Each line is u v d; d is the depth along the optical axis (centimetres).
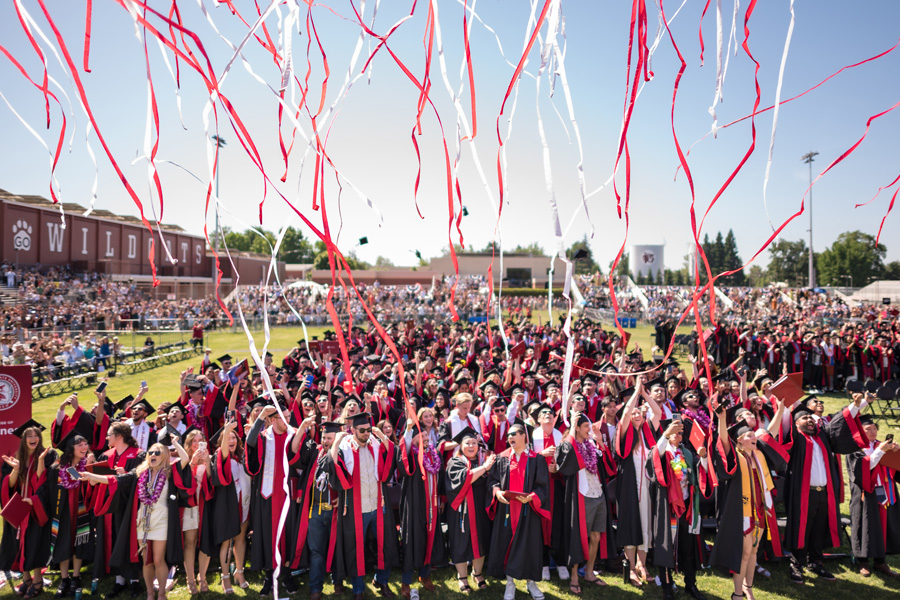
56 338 1925
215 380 870
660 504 550
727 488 549
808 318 3222
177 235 5044
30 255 3466
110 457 587
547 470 552
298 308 3750
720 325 1967
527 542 534
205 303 3794
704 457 553
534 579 534
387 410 820
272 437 584
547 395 741
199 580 568
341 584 560
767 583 579
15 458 551
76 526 557
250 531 646
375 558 578
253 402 646
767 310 3719
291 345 2691
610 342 1702
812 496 600
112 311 3005
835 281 7219
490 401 705
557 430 646
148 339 2253
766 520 566
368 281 6862
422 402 820
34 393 1534
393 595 559
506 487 547
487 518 586
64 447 630
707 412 731
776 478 703
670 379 833
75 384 1686
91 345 1911
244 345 2692
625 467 583
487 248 6875
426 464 574
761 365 1652
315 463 574
